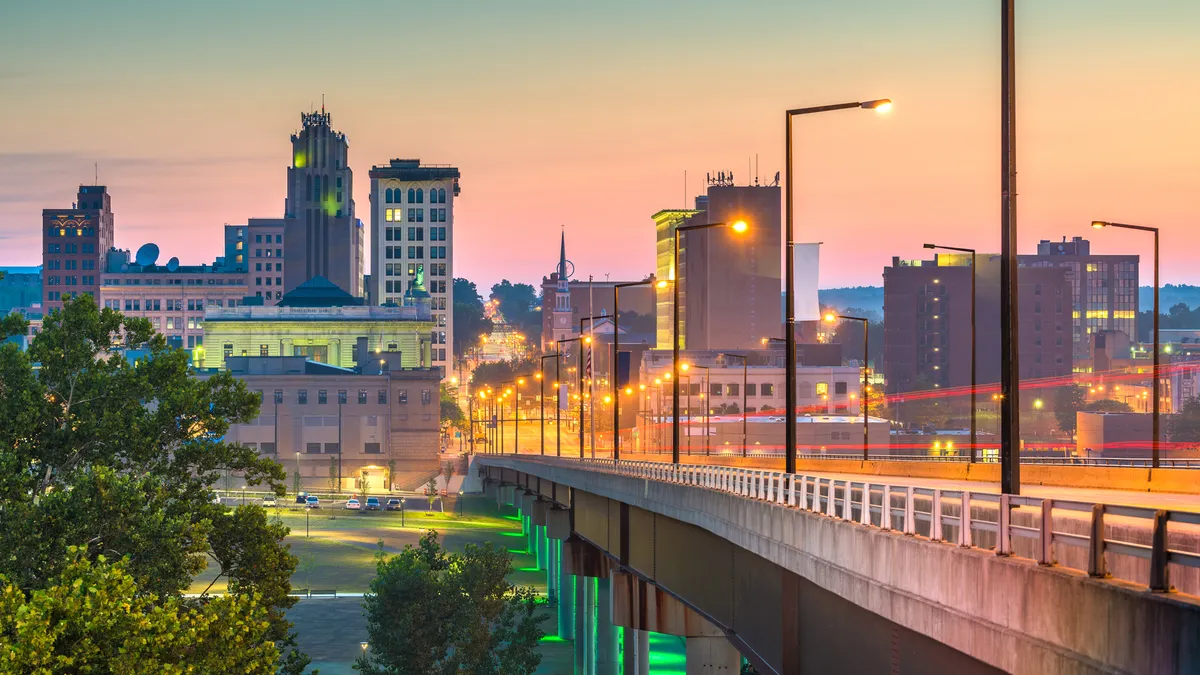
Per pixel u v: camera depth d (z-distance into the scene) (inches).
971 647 1344.7
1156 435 3636.8
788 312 2513.5
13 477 2679.6
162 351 3230.8
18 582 2471.7
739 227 3467.0
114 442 3002.0
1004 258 1668.3
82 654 1840.6
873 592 1617.9
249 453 3144.7
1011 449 1688.0
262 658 2251.5
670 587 3053.6
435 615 4626.0
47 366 3063.5
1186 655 1005.8
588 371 6358.3
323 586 7347.4
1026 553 1657.2
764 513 2143.2
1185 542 1390.3
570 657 6304.1
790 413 2485.2
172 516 2800.2
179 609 2610.7
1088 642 1138.7
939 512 1491.1
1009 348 1688.0
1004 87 1644.9
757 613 2244.1
